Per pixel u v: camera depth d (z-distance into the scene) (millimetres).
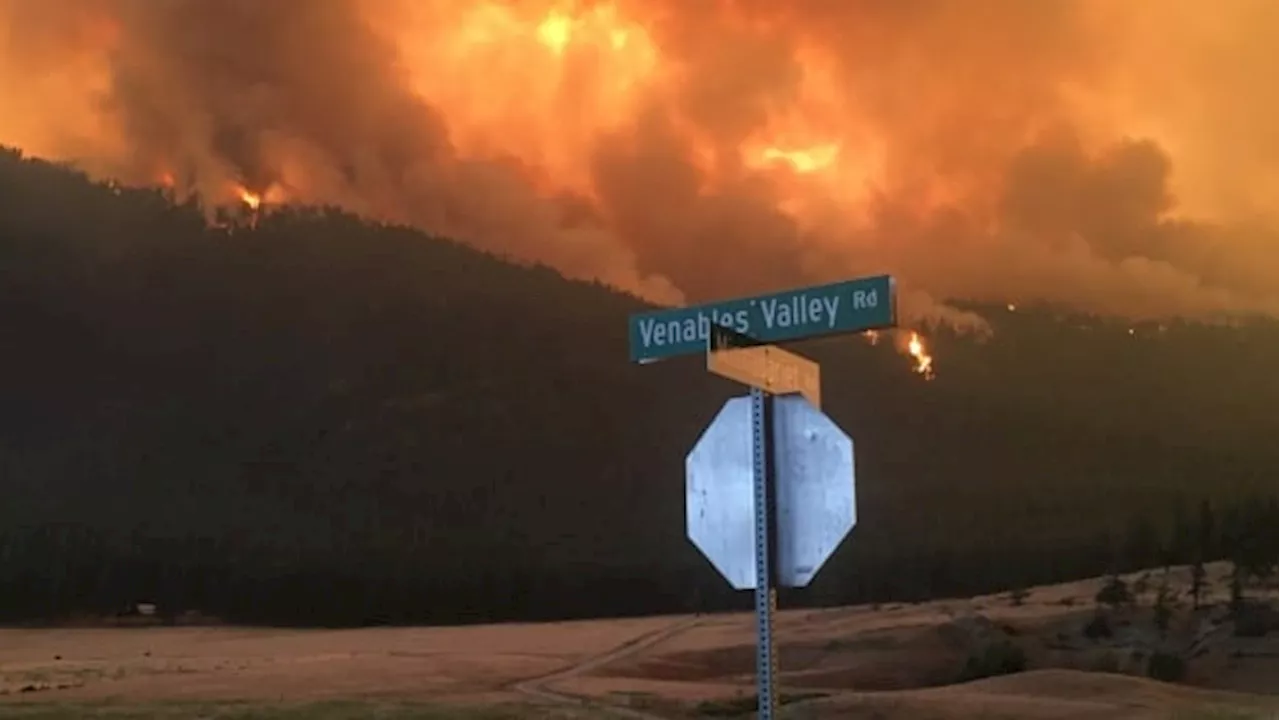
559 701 70438
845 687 85875
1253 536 110250
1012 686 68125
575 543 191625
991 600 108250
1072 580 129375
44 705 66125
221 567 176125
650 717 63094
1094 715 57844
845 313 6555
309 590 169125
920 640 96812
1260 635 81312
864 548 154000
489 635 123438
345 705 66312
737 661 98188
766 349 6453
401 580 173375
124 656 108938
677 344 6984
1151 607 93562
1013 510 186000
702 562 175000
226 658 104812
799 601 134500
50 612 150250
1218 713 57594
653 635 115875
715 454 6613
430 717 60906
